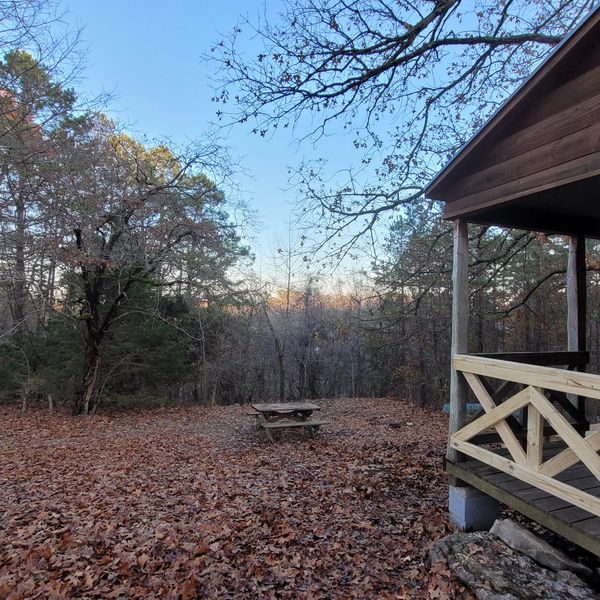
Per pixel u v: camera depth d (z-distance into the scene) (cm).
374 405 1276
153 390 1230
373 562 319
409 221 808
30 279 970
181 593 273
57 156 859
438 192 411
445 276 819
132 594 272
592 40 272
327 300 1761
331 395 1736
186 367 1349
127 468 593
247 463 609
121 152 1038
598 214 434
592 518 265
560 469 270
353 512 410
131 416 1096
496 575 266
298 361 1745
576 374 251
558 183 297
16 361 1193
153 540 347
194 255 1096
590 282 1006
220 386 1666
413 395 1341
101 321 1114
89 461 641
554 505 284
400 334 1107
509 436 313
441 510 409
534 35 561
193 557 321
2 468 602
